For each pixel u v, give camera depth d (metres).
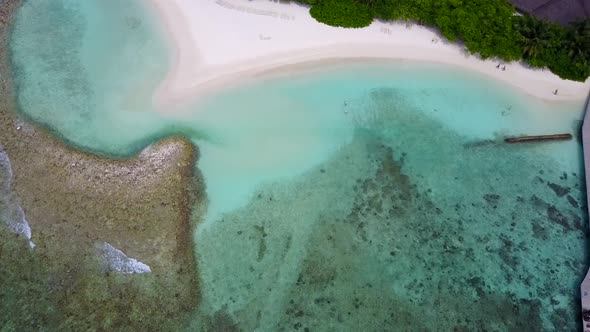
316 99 36.44
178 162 32.59
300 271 29.34
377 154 34.25
